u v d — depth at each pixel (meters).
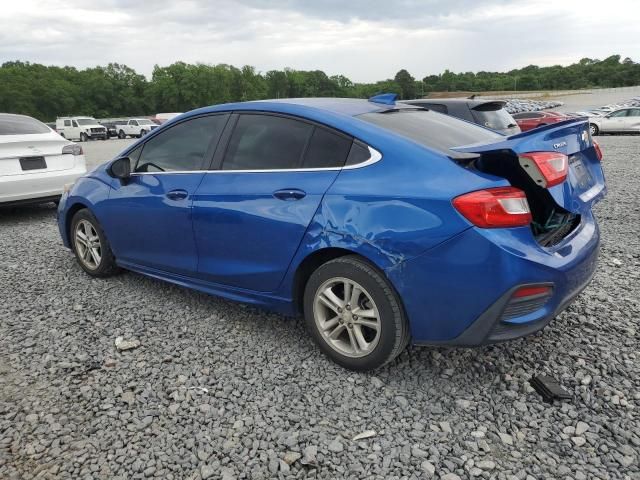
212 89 105.62
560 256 2.74
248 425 2.63
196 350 3.40
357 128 3.04
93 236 4.73
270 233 3.19
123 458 2.41
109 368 3.20
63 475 2.31
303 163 3.17
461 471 2.30
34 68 107.94
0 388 3.00
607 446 2.45
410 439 2.52
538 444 2.47
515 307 2.58
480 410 2.73
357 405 2.78
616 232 6.11
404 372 3.09
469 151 2.72
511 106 54.53
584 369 3.09
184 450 2.46
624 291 4.23
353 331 3.00
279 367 3.17
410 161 2.79
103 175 4.54
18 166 7.00
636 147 17.34
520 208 2.57
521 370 3.08
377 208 2.76
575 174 3.04
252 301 3.49
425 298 2.69
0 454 2.45
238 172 3.45
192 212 3.61
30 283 4.72
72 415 2.73
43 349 3.45
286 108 3.38
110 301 4.25
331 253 3.04
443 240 2.57
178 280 3.99
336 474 2.30
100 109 101.06
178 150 3.91
